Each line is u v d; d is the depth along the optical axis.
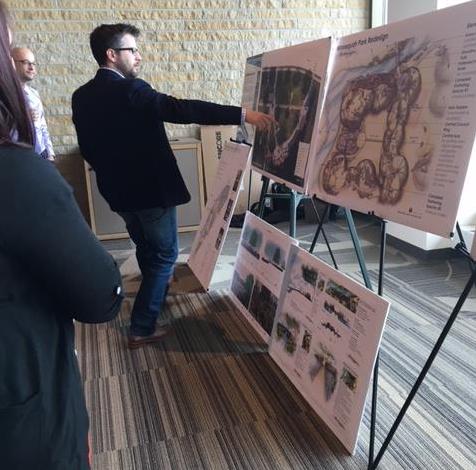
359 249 1.66
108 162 2.10
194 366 2.19
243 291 2.54
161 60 4.30
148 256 2.29
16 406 0.72
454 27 1.17
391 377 2.05
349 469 1.57
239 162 2.59
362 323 1.55
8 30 0.74
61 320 0.84
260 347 2.32
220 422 1.82
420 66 1.27
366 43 1.50
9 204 0.68
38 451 0.75
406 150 1.31
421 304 2.72
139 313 2.35
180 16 4.24
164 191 2.13
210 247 2.75
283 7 4.43
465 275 3.11
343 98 1.59
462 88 1.14
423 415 1.81
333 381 1.67
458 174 1.15
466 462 1.58
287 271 2.07
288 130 1.97
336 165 1.62
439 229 1.19
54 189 0.73
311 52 1.79
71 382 0.83
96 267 0.80
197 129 4.51
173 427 1.81
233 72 4.47
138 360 2.26
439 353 2.22
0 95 0.71
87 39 4.09
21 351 0.74
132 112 1.99
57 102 4.16
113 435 1.78
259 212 2.49
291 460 1.62
